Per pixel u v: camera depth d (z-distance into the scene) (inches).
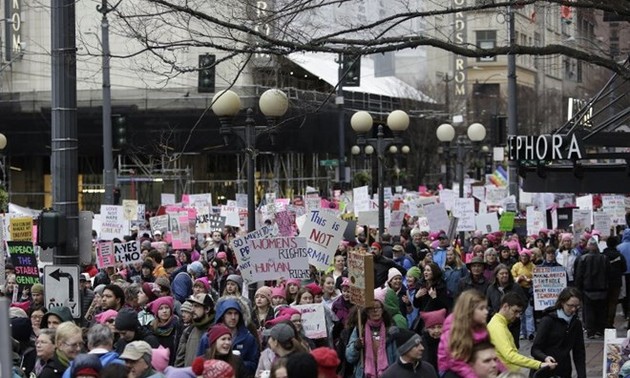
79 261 753.0
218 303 541.0
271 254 719.7
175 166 2957.7
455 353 398.6
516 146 884.0
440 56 4436.5
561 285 829.8
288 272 721.0
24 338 573.0
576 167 901.8
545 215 1542.8
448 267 978.7
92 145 2970.0
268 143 2874.0
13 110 3038.9
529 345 962.1
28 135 3048.7
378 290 609.3
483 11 1150.3
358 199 1453.0
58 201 749.3
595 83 2778.1
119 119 1699.1
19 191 3299.7
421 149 3602.4
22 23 3038.9
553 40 1958.7
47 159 3304.6
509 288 765.3
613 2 737.6
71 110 751.7
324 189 3321.9
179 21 1166.3
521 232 1489.9
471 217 1359.5
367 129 1221.7
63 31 748.0
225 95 874.8
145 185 3048.7
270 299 661.3
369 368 572.4
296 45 724.7
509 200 1625.2
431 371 461.4
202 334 566.6
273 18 773.9
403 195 2098.9
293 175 3164.4
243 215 1392.7
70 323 485.1
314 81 2938.0
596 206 1796.3
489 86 4739.2
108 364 386.9
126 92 2827.3
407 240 1270.9
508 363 499.8
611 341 594.2
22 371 536.1
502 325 503.5
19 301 808.3
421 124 3582.7
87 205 3179.1
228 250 1183.6
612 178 904.3
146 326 610.9
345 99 3152.1
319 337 623.2
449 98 3969.0
